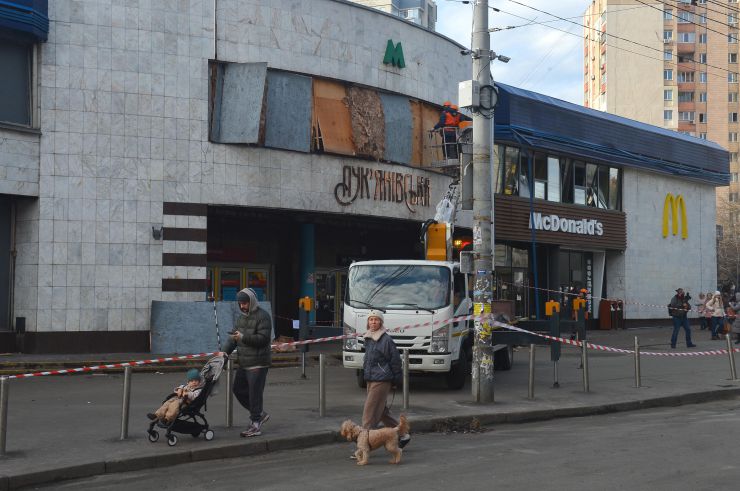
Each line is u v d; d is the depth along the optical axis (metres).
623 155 36.59
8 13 19.16
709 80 99.38
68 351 20.11
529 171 32.75
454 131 26.05
